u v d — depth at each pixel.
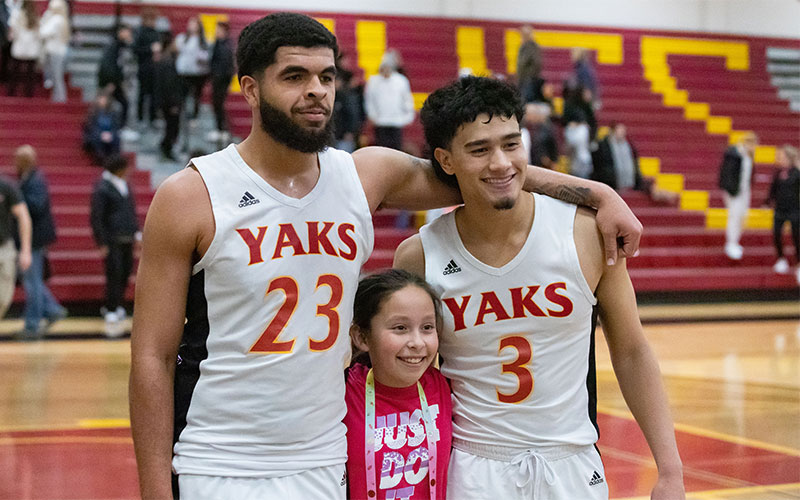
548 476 2.49
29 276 9.84
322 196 2.38
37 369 7.92
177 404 2.39
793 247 14.55
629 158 14.71
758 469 4.95
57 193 12.27
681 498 2.46
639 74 18.36
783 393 7.10
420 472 2.54
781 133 17.58
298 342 2.30
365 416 2.54
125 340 9.66
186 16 16.06
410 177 2.65
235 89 15.45
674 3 19.30
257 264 2.29
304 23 2.26
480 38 17.88
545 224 2.54
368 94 13.18
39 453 5.20
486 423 2.54
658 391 2.60
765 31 19.73
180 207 2.29
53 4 13.54
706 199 15.49
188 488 2.31
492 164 2.39
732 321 11.48
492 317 2.53
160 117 14.14
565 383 2.54
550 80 17.50
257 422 2.29
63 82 13.62
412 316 2.51
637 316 2.65
